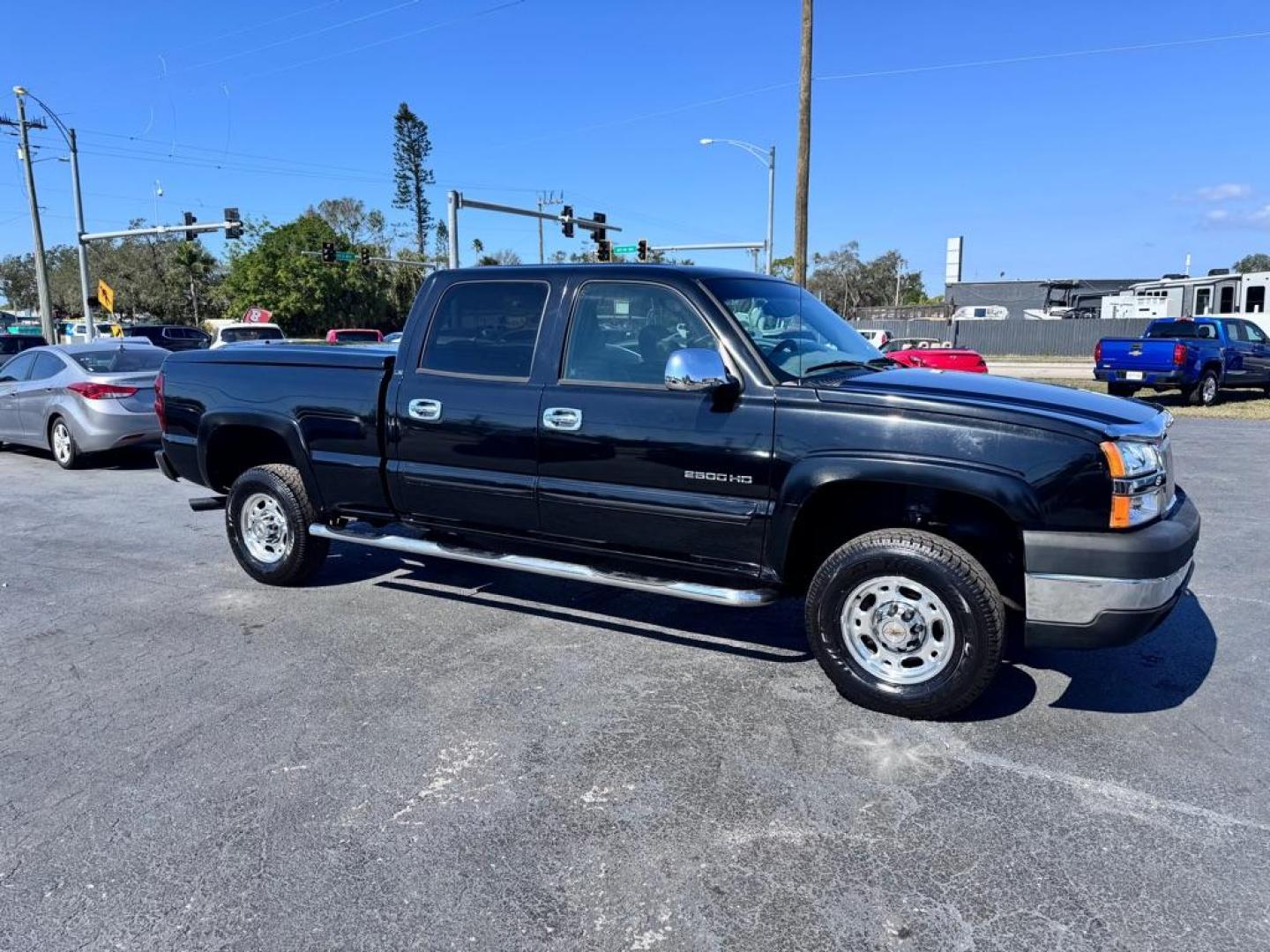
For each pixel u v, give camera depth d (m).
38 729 3.87
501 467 4.68
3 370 12.04
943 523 4.04
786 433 3.93
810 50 20.53
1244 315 26.62
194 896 2.74
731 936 2.55
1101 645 3.56
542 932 2.57
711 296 4.20
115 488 9.79
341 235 63.72
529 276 4.70
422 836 3.04
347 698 4.14
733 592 4.08
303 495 5.64
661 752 3.61
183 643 4.88
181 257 65.50
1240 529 7.34
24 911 2.68
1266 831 3.04
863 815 3.15
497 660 4.58
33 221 33.38
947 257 70.25
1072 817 3.13
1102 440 3.49
